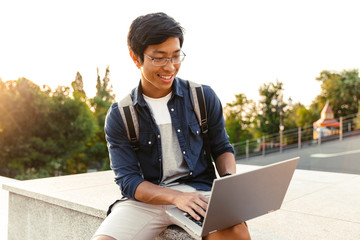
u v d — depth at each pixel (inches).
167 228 69.0
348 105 1469.0
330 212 101.1
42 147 1021.8
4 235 137.1
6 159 1021.2
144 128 66.6
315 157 607.5
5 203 173.3
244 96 1589.6
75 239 101.0
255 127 1556.3
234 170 64.9
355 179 149.8
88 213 95.0
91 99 1435.8
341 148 663.1
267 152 770.2
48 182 131.9
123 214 65.2
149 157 67.7
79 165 1261.1
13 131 1024.9
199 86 70.0
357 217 96.0
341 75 1524.4
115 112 66.9
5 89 1061.1
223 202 47.4
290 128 1432.1
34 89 1066.1
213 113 69.7
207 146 69.9
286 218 95.5
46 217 110.7
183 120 67.9
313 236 81.5
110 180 136.6
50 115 1058.7
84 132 1077.8
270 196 55.9
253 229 81.0
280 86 1504.7
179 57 61.1
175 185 67.7
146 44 59.1
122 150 66.4
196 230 52.8
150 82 63.8
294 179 150.9
